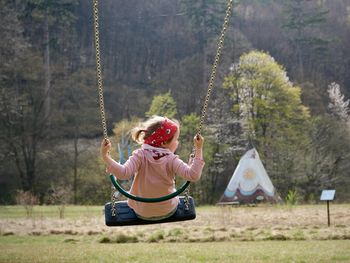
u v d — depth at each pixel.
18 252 12.54
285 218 23.14
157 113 55.41
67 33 70.62
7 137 51.88
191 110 65.00
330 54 77.06
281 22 80.50
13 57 54.75
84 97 60.47
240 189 38.28
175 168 6.05
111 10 79.56
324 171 53.56
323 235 16.02
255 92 53.28
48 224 21.00
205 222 21.38
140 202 6.19
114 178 6.20
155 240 15.12
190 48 77.56
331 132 54.59
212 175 55.50
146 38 79.62
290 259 10.95
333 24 80.44
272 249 12.70
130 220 6.34
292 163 52.50
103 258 11.29
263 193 38.16
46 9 62.53
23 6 64.81
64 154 54.31
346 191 52.81
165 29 80.12
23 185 52.38
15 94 53.75
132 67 77.44
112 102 67.81
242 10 83.44
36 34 66.75
